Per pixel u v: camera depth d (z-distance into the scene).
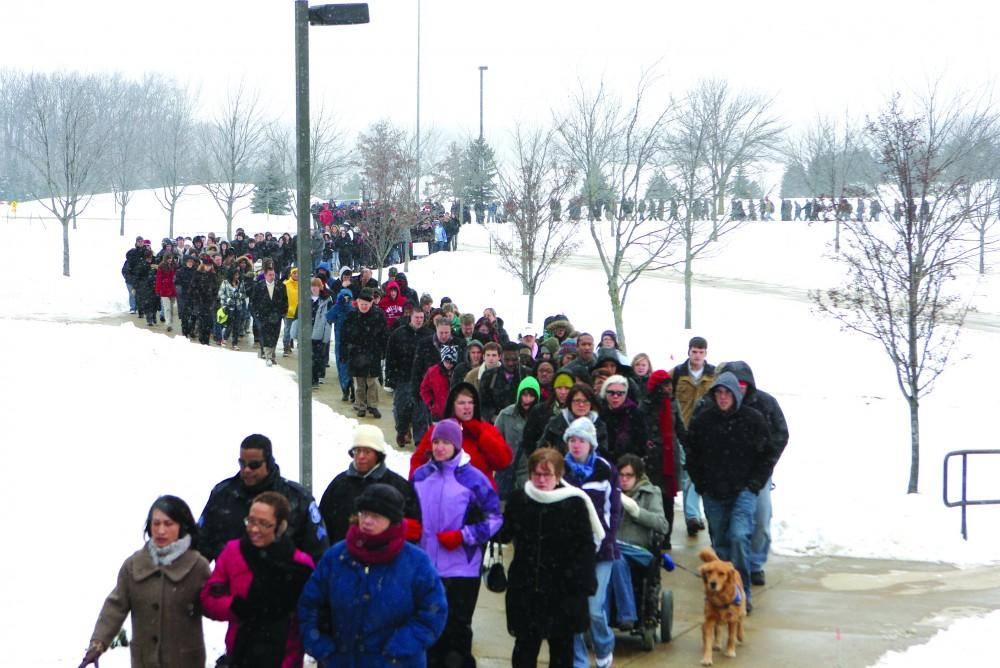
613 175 29.23
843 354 25.75
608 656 7.44
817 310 30.59
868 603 9.58
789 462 16.38
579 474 7.23
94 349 15.20
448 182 68.44
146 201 66.19
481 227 63.03
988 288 37.81
